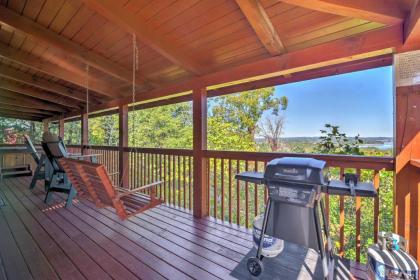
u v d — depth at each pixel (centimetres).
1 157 626
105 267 206
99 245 247
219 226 300
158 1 238
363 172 366
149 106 522
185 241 256
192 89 351
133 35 284
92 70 454
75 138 1389
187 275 195
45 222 312
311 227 172
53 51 393
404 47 185
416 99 181
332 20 210
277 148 850
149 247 243
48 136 398
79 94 585
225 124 888
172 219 325
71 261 216
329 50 224
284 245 241
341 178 220
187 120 1250
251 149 863
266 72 268
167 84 411
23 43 375
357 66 251
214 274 196
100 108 596
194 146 346
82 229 290
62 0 268
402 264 153
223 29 259
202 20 254
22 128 1355
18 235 271
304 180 159
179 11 248
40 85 523
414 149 182
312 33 229
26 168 666
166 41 289
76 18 296
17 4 283
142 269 203
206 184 339
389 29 191
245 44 272
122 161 508
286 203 174
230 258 221
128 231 284
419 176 179
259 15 212
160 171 432
